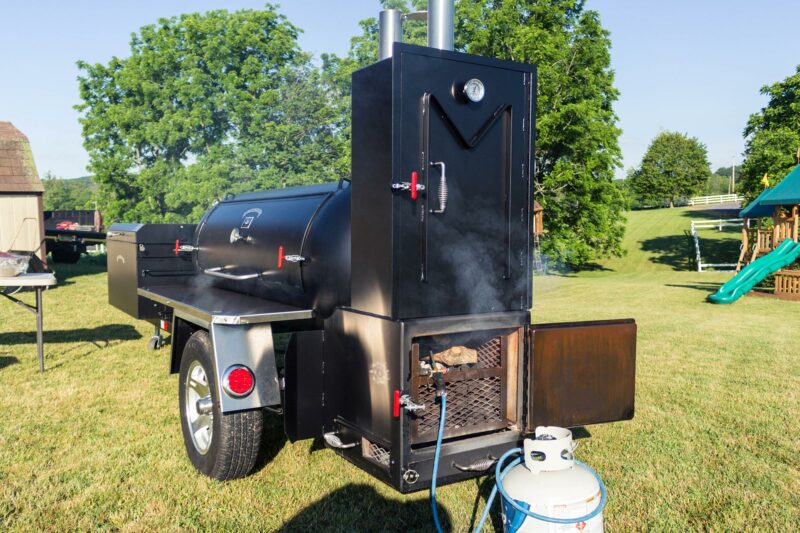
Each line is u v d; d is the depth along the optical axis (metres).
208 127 30.94
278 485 3.68
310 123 23.62
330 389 3.44
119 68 36.41
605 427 4.75
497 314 3.21
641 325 9.84
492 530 3.18
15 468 3.85
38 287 6.16
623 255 31.80
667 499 3.53
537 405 3.24
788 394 5.66
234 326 3.42
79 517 3.24
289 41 30.25
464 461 3.13
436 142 3.00
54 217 32.56
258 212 4.75
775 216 17.25
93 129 36.16
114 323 9.43
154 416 4.88
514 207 3.26
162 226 6.05
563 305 12.76
